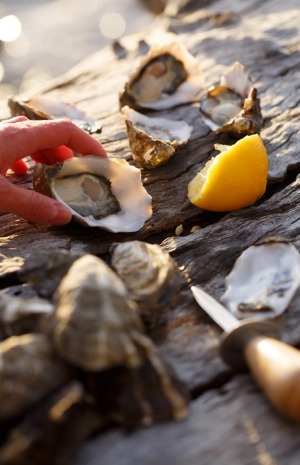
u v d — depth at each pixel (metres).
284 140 0.65
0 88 1.44
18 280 0.52
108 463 0.41
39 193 0.55
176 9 1.13
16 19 1.89
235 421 0.42
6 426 0.41
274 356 0.41
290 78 0.76
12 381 0.40
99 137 0.69
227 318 0.46
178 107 0.73
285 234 0.54
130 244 0.50
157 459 0.41
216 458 0.41
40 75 1.49
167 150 0.62
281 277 0.49
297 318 0.47
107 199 0.57
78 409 0.40
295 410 0.40
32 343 0.41
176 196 0.60
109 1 2.00
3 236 0.56
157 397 0.41
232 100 0.70
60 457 0.39
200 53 0.85
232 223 0.56
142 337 0.42
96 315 0.41
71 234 0.56
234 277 0.50
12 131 0.55
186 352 0.46
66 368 0.41
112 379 0.41
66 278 0.44
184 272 0.52
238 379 0.44
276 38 0.86
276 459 0.41
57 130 0.56
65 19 1.88
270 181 0.60
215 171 0.56
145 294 0.47
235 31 0.90
